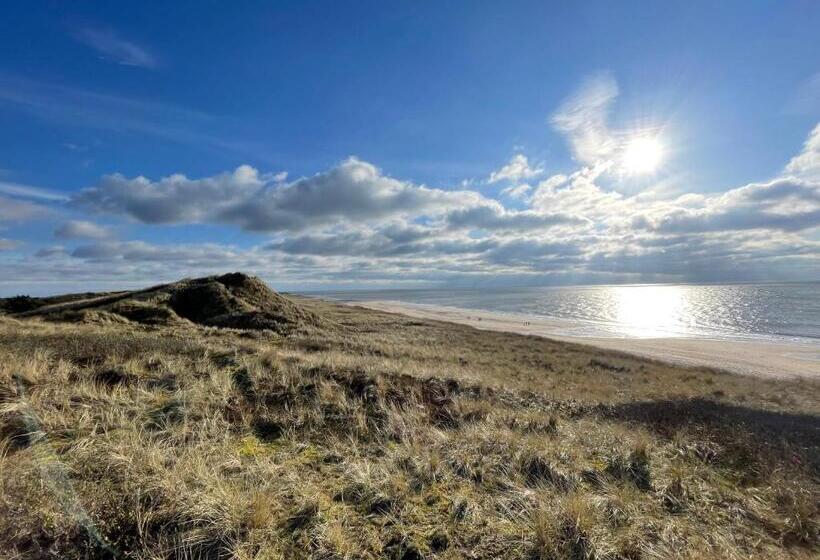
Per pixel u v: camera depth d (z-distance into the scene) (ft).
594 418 28.09
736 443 22.18
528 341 116.88
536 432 22.21
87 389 20.24
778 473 18.01
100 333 39.73
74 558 9.82
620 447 20.44
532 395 35.27
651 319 259.80
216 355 31.09
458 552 11.48
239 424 19.36
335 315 170.30
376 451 18.25
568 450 19.45
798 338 161.79
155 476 12.82
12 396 18.31
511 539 12.13
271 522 11.87
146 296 89.61
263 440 18.34
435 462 16.63
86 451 14.23
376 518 12.88
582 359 84.02
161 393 21.95
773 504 15.67
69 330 42.88
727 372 83.61
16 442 14.74
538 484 15.85
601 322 236.84
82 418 17.17
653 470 18.07
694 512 14.84
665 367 83.30
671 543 12.61
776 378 78.18
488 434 20.58
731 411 33.88
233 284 105.29
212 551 10.69
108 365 25.14
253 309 93.71
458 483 15.53
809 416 34.24
